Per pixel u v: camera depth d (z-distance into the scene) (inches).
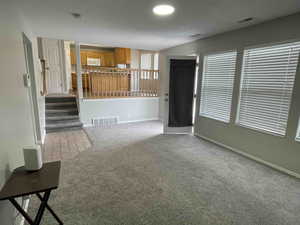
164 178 97.3
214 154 129.6
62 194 82.2
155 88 240.1
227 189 88.3
